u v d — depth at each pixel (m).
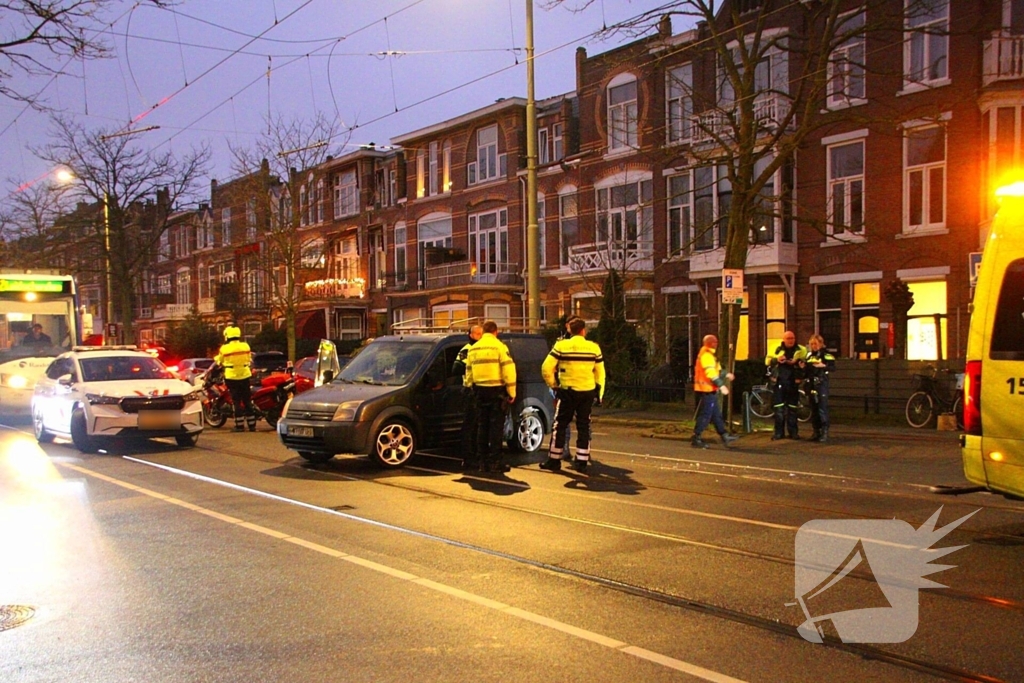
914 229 21.14
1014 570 6.35
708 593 5.80
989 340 7.13
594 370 11.14
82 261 37.03
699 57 25.34
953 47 20.36
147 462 12.23
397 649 4.83
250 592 5.93
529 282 19.00
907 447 13.44
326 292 41.03
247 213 42.69
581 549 7.00
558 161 31.23
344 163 41.72
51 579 6.29
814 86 15.08
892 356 21.39
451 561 6.66
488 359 11.10
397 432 11.45
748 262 23.67
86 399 13.21
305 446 11.31
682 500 9.11
